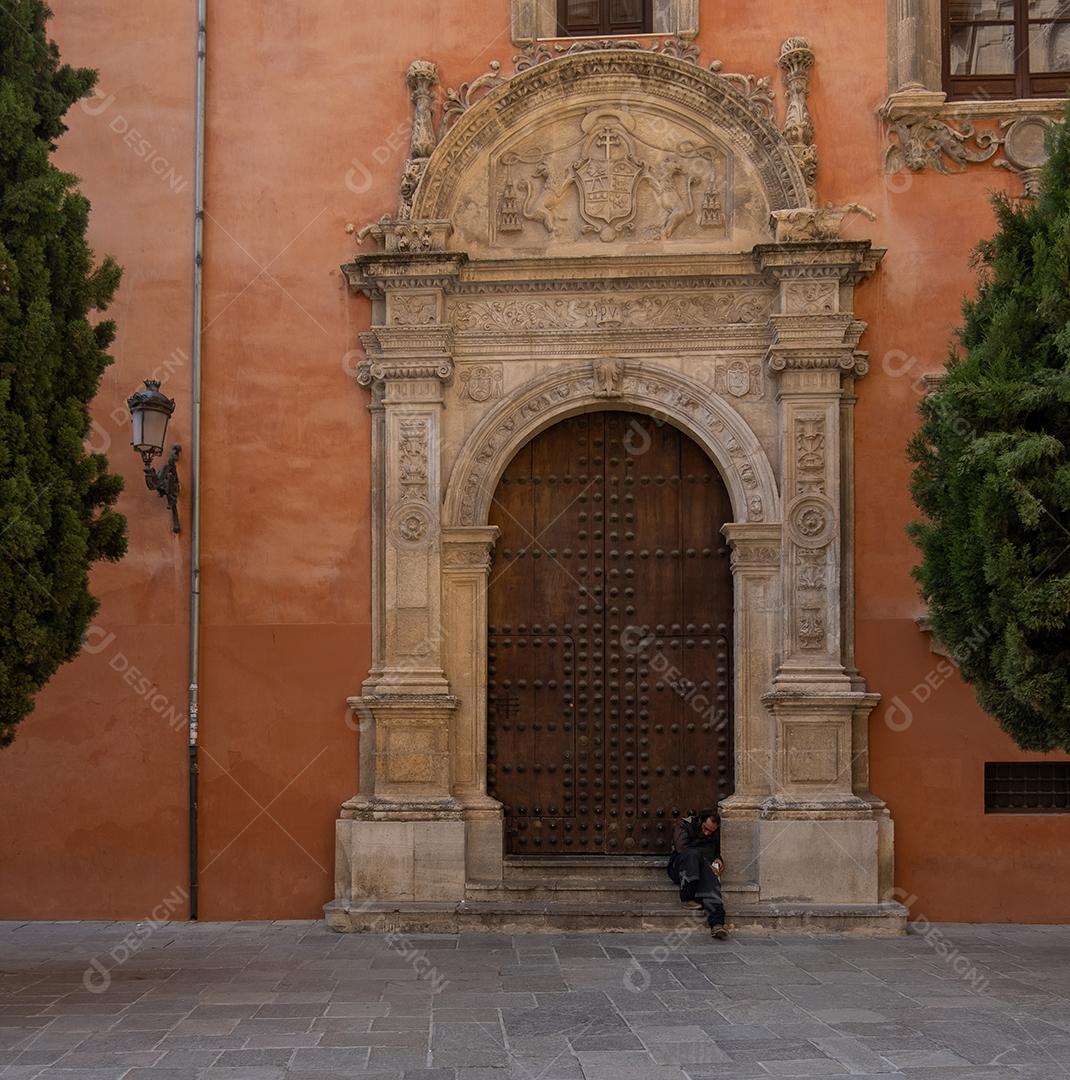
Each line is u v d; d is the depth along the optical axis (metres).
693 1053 6.07
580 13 10.86
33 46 8.16
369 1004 7.11
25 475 7.35
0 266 7.44
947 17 10.55
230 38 10.59
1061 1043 6.21
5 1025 6.68
